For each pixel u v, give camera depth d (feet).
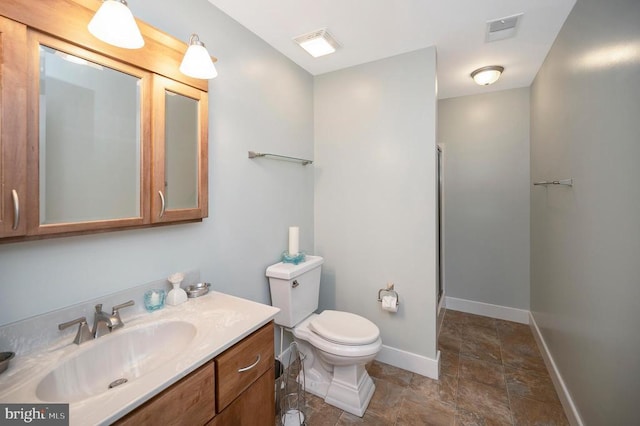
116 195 3.58
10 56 2.57
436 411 5.71
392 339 7.38
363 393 5.85
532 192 9.20
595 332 4.52
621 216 3.78
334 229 8.12
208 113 4.97
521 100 9.59
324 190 8.23
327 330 5.74
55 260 3.32
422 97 6.84
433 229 6.83
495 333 9.02
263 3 5.14
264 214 6.48
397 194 7.22
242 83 5.81
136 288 4.06
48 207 3.01
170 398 2.72
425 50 6.76
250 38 6.00
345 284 8.01
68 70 3.15
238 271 5.80
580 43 5.07
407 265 7.15
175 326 3.88
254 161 6.16
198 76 3.89
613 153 3.98
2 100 2.53
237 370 3.50
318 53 6.97
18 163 2.65
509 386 6.48
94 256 3.66
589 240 4.75
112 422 2.26
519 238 9.78
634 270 3.48
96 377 3.26
